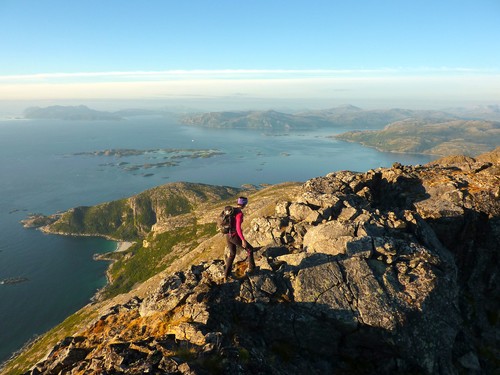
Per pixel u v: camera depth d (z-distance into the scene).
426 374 15.80
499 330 23.31
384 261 18.73
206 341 12.78
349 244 19.30
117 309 20.14
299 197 27.33
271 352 15.09
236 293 16.86
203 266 20.23
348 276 17.64
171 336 13.80
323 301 16.52
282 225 24.34
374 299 16.48
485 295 25.91
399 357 16.14
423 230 24.08
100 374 11.74
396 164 40.31
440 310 17.11
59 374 13.95
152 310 16.78
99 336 16.75
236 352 12.77
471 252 27.73
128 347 13.13
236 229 16.98
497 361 21.05
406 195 33.41
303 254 19.20
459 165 39.06
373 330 15.64
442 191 32.38
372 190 35.12
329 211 24.62
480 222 28.38
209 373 11.50
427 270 18.19
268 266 18.56
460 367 19.38
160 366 11.71
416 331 15.95
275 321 16.11
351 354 16.41
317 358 16.16
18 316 198.12
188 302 15.84
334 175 38.28
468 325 23.67
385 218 23.95
